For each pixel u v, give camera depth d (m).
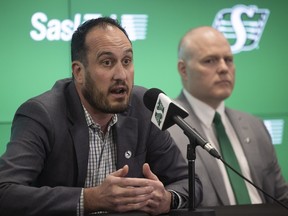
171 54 6.52
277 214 3.19
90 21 3.71
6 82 6.16
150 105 3.36
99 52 3.59
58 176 3.70
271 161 5.71
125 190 3.29
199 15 6.61
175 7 6.55
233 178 5.38
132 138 3.95
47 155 3.68
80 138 3.74
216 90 5.77
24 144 3.56
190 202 3.05
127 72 3.63
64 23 6.28
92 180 3.86
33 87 6.21
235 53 6.71
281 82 6.85
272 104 6.79
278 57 6.83
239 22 6.71
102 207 3.32
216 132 5.61
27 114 3.68
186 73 5.90
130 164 3.92
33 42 6.22
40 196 3.33
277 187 5.68
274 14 6.80
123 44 3.62
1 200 3.37
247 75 6.73
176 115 3.15
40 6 6.23
